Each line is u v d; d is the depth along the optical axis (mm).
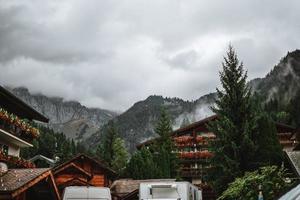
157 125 65000
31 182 22844
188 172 65250
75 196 21469
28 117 42281
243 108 38562
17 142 37875
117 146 76062
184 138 67625
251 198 27281
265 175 27828
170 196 22938
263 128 38219
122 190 46969
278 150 37500
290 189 6105
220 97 39281
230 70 39344
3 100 36062
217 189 36656
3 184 22500
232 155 37406
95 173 44625
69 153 91688
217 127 38688
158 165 55625
